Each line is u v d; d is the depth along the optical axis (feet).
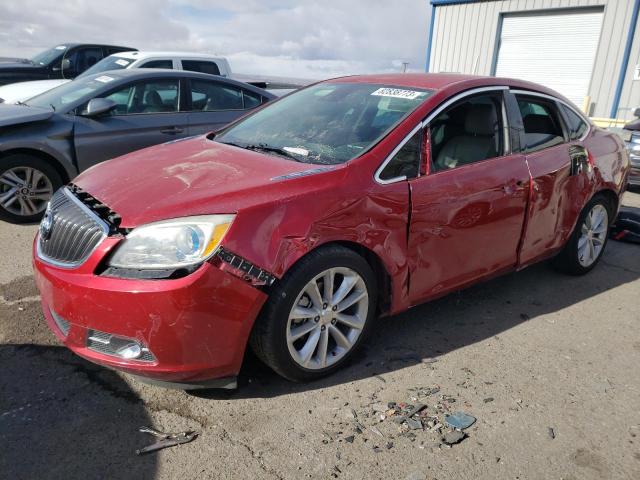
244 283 7.99
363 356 10.41
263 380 9.45
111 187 9.20
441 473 7.48
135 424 8.20
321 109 11.94
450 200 10.36
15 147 16.94
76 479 7.11
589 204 14.20
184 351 7.90
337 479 7.30
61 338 8.67
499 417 8.75
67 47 38.19
